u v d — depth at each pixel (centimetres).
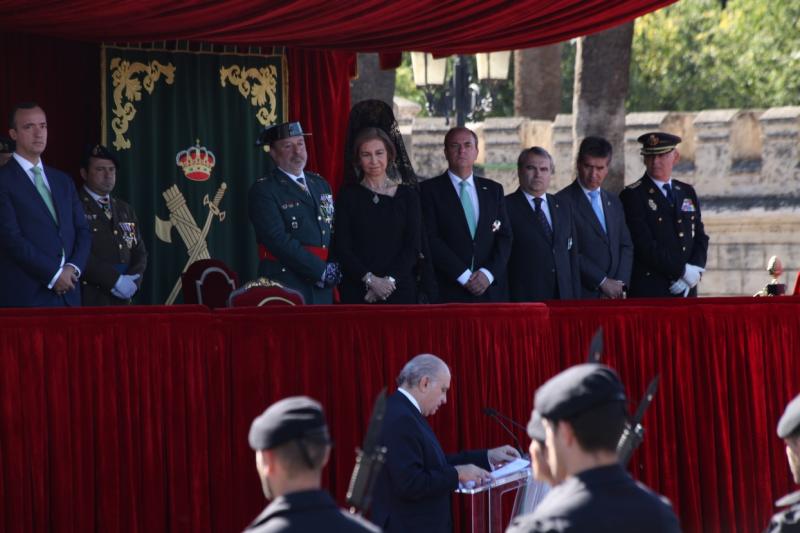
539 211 3178
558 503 1304
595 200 3294
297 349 2458
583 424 1312
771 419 2861
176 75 3669
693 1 10419
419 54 5525
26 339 2236
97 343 2294
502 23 3372
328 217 3025
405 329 2550
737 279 7506
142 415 2328
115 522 2297
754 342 2859
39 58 3494
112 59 3566
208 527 2388
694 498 2809
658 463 2797
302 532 1277
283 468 1309
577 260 3225
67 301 2620
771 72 10050
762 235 7425
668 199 3372
